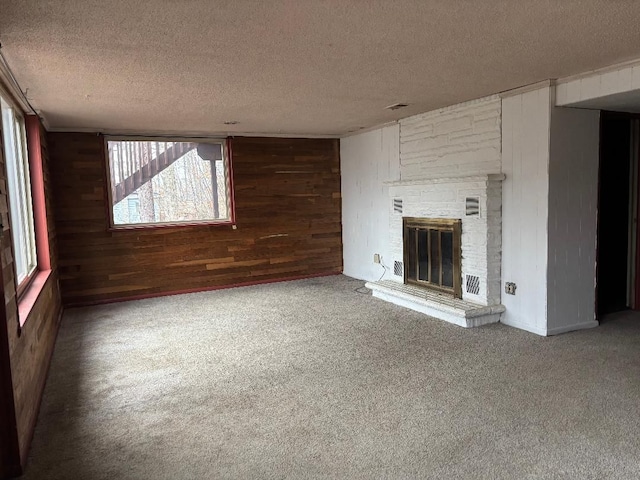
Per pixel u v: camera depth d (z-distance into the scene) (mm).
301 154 6730
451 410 2627
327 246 7027
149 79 3363
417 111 5008
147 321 4777
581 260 4043
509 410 2605
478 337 3920
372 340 3916
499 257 4309
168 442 2383
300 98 4164
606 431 2359
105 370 3422
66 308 5480
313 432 2436
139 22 2275
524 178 4020
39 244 4234
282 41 2611
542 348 3611
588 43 2766
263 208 6547
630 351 3506
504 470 2057
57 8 2076
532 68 3332
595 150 4004
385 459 2170
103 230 5691
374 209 6234
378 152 6043
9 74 3018
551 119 3762
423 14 2262
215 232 6285
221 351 3764
